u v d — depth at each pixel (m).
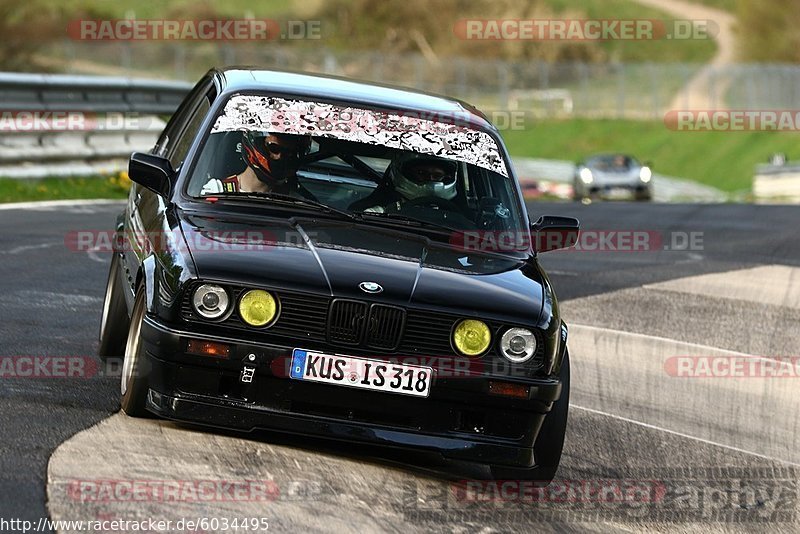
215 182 22.36
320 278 19.55
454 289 20.17
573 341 35.81
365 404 19.44
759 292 47.25
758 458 25.66
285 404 19.31
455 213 23.05
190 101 27.22
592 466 23.33
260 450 20.17
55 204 53.12
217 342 19.02
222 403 19.20
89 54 180.00
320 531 16.92
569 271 49.25
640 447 25.27
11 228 44.09
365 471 20.19
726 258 56.28
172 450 19.45
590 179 123.94
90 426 20.22
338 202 22.47
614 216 74.00
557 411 21.02
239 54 194.25
